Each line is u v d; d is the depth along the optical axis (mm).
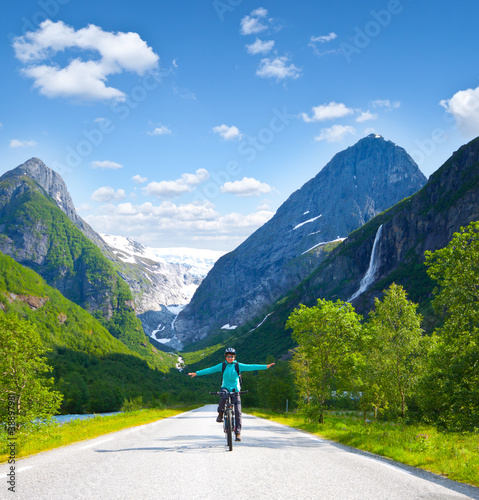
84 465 8086
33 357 20016
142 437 14523
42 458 9047
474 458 9891
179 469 7703
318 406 31984
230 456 9484
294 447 12469
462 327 24953
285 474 7582
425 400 27188
